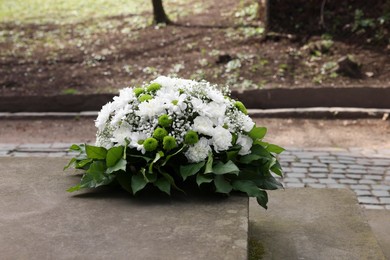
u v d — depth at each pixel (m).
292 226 3.73
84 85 10.16
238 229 2.83
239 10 12.74
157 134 3.23
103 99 9.55
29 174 3.77
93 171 3.33
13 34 12.77
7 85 10.23
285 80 9.73
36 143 8.00
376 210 5.29
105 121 3.42
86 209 3.11
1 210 3.11
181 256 2.54
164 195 3.29
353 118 8.83
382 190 5.93
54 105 9.56
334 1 11.70
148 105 3.31
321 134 8.23
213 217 2.98
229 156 3.35
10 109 9.59
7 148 7.67
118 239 2.72
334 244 3.45
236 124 3.46
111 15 13.61
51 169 3.89
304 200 4.22
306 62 10.32
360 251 3.35
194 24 12.34
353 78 9.70
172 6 13.65
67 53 11.59
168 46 11.45
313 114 8.90
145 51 11.37
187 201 3.20
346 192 4.38
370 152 7.39
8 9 14.71
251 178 3.39
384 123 8.60
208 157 3.24
